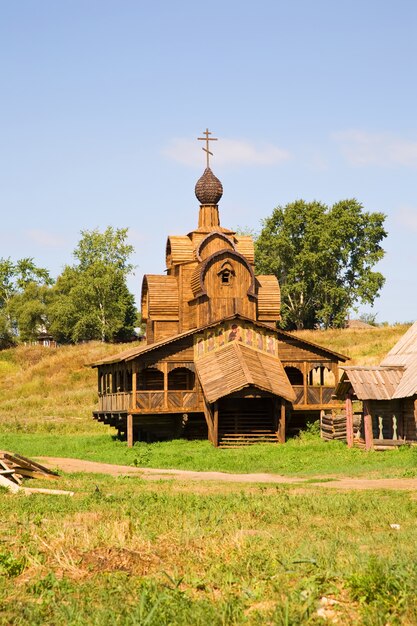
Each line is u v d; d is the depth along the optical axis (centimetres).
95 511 1966
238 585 1218
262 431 4575
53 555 1416
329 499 2119
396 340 8169
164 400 4569
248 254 5484
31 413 6588
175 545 1498
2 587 1225
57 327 11731
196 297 5041
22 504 2094
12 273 14300
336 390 3931
